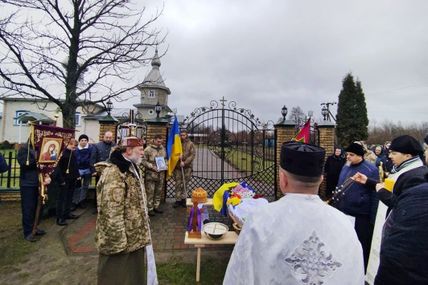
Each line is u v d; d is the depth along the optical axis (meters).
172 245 4.91
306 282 1.09
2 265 4.14
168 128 7.95
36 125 4.79
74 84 7.92
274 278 1.10
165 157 6.91
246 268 1.14
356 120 25.03
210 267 4.15
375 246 3.09
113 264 2.67
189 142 7.46
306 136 6.90
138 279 2.83
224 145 8.53
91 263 4.21
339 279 1.10
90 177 7.18
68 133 5.57
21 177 4.94
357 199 3.45
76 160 6.11
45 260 4.29
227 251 4.70
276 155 8.16
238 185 4.74
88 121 26.91
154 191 6.71
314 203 1.21
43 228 5.56
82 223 5.89
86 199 7.32
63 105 7.84
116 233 2.58
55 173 5.44
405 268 1.25
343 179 3.81
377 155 9.45
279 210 1.19
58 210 5.81
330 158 7.66
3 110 30.02
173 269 4.08
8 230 5.41
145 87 10.27
